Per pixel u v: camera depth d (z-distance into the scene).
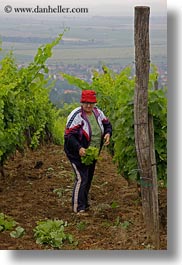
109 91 12.08
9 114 11.33
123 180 11.84
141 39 7.21
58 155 15.18
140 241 8.02
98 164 13.71
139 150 7.51
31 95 13.50
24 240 8.18
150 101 7.92
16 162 13.74
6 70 12.64
